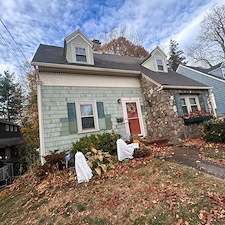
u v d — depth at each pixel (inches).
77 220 92.3
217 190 94.5
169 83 283.6
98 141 214.2
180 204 87.9
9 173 299.7
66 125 230.2
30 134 527.5
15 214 116.5
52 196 130.3
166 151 206.7
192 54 826.2
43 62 219.3
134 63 393.1
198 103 324.2
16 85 762.8
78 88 252.5
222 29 676.7
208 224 70.7
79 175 144.7
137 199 101.3
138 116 303.0
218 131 211.2
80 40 275.3
